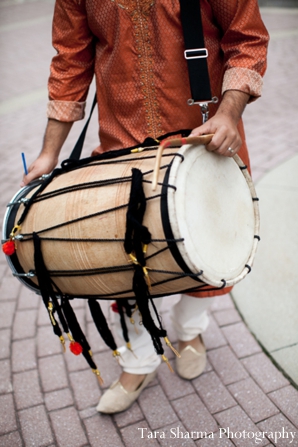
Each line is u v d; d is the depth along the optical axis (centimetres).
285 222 288
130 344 181
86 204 131
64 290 146
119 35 143
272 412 181
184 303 187
